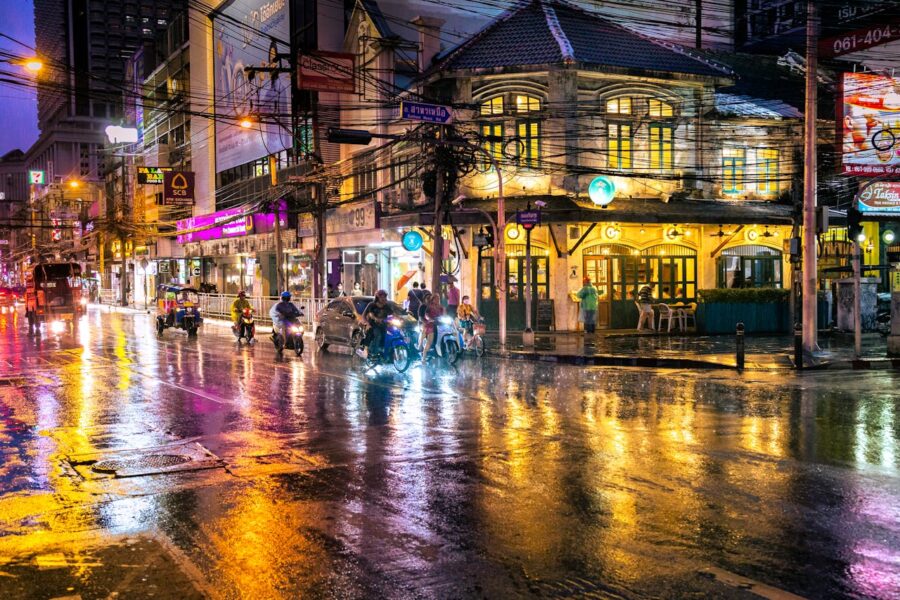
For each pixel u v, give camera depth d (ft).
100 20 568.41
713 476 26.37
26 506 24.07
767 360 64.54
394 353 57.88
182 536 20.92
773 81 115.85
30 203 407.44
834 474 26.63
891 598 16.15
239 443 33.17
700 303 90.02
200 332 107.96
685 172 98.27
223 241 169.27
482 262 96.07
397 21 114.62
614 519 21.66
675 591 16.55
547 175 93.40
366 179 116.37
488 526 21.22
